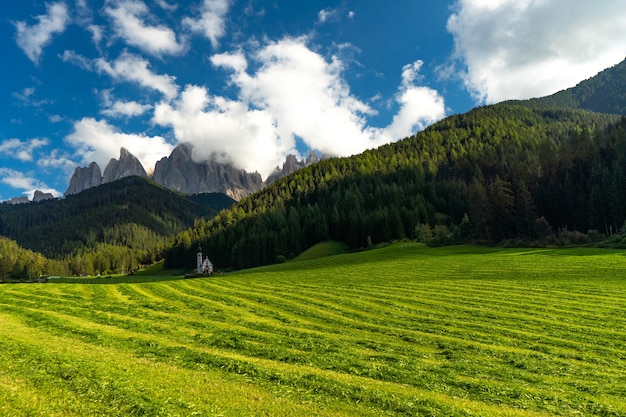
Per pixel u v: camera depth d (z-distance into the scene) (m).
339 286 63.00
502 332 32.69
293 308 44.19
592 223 116.06
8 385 15.43
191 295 55.47
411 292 53.88
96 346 24.53
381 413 15.41
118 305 44.62
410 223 162.00
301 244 184.50
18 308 39.72
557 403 17.62
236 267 173.25
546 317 37.47
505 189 125.44
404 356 25.56
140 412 14.05
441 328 34.22
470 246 121.38
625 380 21.47
